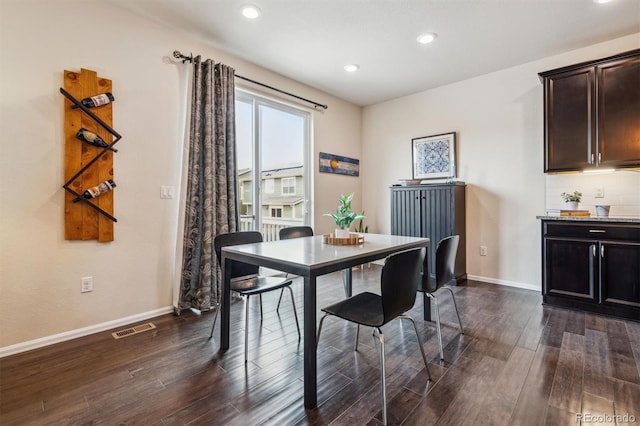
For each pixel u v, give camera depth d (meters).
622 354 2.01
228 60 3.30
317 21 2.71
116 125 2.52
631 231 2.56
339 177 4.77
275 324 2.58
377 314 1.66
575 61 3.24
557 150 3.03
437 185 3.82
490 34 2.92
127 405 1.56
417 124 4.49
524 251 3.58
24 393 1.65
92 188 2.36
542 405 1.53
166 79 2.81
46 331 2.21
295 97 4.02
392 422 1.42
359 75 3.87
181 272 2.81
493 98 3.78
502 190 3.72
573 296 2.83
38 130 2.16
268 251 1.92
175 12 2.59
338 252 1.88
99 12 2.43
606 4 2.47
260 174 3.75
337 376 1.81
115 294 2.53
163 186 2.81
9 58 2.06
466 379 1.76
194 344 2.22
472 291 3.45
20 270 2.12
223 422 1.43
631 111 2.68
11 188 2.08
